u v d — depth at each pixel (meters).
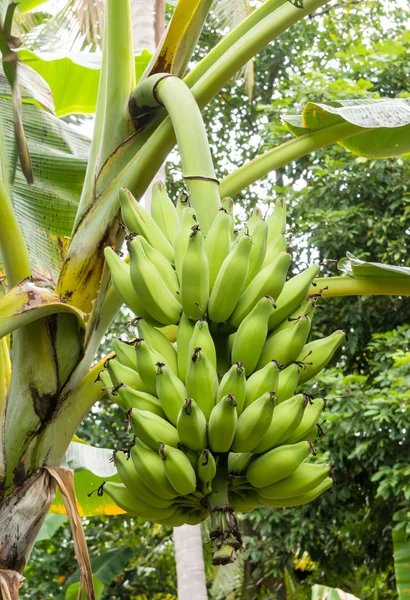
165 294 1.32
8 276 1.53
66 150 2.22
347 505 6.21
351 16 7.75
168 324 1.34
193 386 1.21
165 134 1.54
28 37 3.08
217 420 1.15
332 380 5.36
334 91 6.30
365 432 5.24
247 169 1.57
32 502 1.51
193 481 1.16
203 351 1.24
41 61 2.63
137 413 1.20
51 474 1.52
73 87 2.71
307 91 6.28
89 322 1.59
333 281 1.64
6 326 1.41
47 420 1.54
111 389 1.33
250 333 1.25
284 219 1.48
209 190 1.38
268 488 1.24
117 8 1.63
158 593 7.16
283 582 6.63
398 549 3.92
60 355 1.54
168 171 7.59
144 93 1.57
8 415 1.55
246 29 1.65
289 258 1.31
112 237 1.60
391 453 5.42
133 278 1.31
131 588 6.98
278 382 1.26
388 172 6.17
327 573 6.29
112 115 1.64
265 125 6.63
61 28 3.15
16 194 2.08
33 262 1.99
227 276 1.26
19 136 1.37
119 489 1.31
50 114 2.29
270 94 8.23
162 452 1.15
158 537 7.37
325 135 1.59
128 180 1.58
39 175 2.13
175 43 1.61
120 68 1.64
